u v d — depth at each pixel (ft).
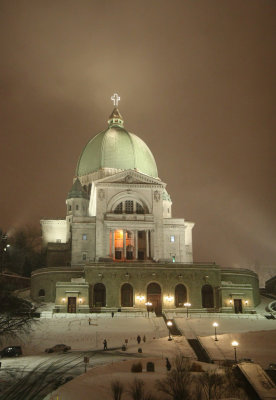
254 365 168.25
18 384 153.79
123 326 272.10
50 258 434.71
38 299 352.49
